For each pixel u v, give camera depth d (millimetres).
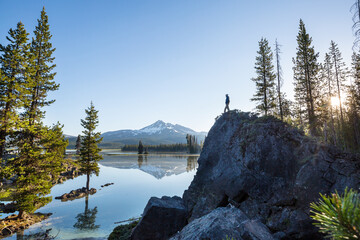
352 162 11234
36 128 20828
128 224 19766
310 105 26203
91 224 21156
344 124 37031
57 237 17656
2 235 17484
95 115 38438
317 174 11320
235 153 16172
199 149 198500
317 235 10008
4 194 14883
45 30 24484
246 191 13797
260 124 16062
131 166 81188
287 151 13453
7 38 20188
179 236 6844
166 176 56656
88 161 38125
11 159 18562
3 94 18766
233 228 6395
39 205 21031
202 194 16859
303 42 27250
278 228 11203
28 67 20328
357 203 1508
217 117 21312
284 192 12250
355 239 1381
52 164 21078
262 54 29953
